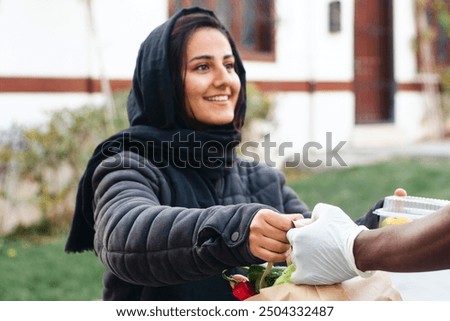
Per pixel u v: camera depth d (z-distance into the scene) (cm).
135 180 223
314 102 1117
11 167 666
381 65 1348
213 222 175
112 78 791
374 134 1287
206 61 248
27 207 684
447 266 147
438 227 144
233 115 256
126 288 239
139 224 191
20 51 695
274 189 271
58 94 726
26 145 670
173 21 249
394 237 152
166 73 243
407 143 1333
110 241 197
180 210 189
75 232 245
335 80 1162
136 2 816
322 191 877
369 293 180
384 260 153
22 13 695
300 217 174
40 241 662
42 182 673
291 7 1079
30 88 701
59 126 685
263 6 1055
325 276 168
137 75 254
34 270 564
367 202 812
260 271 195
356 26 1309
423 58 1372
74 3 740
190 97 248
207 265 178
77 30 744
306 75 1110
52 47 722
